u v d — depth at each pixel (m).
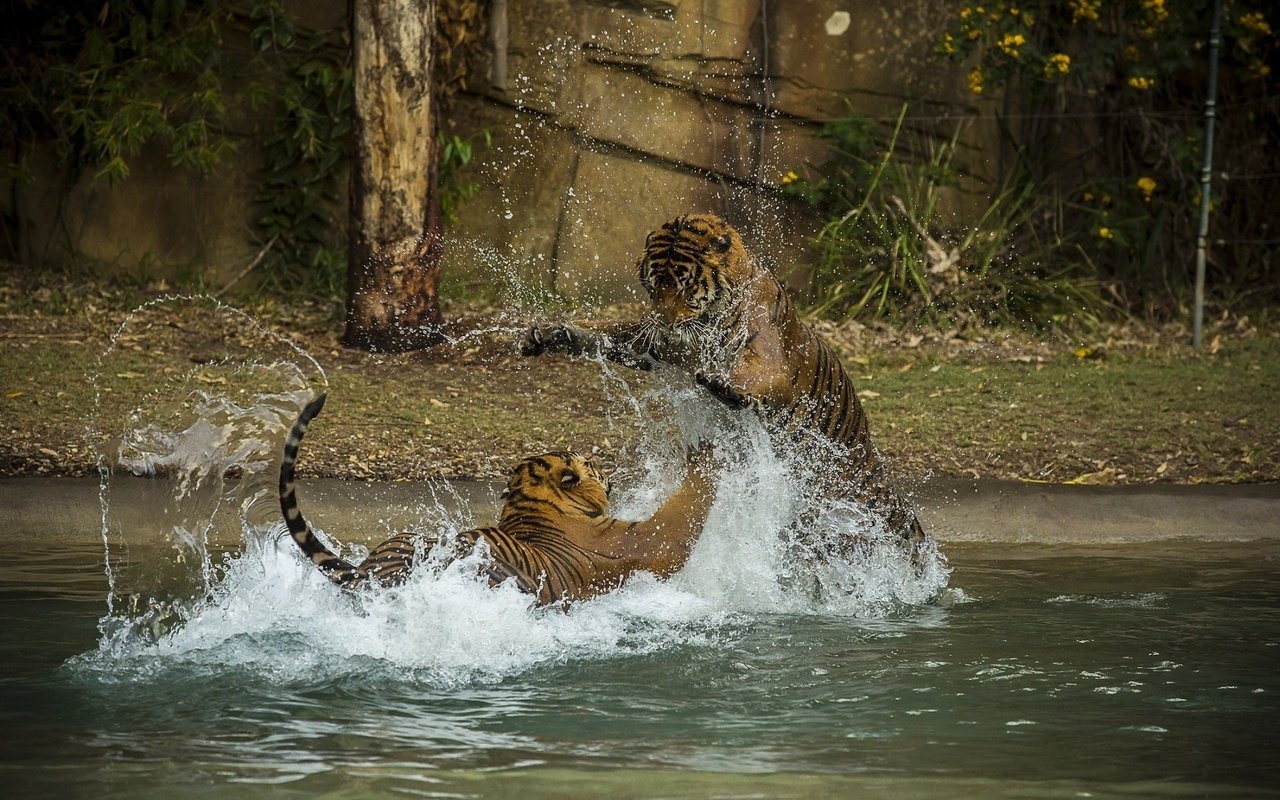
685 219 12.66
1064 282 32.06
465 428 20.67
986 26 31.48
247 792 7.41
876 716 9.20
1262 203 35.97
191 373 22.88
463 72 30.86
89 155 30.44
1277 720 9.13
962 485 18.08
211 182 31.27
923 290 30.73
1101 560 15.32
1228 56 35.12
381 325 25.64
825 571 13.34
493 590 10.88
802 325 13.16
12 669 10.04
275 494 16.34
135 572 13.37
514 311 30.00
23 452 17.91
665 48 32.19
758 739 8.62
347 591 10.80
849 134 32.12
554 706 9.34
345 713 9.09
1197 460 19.80
